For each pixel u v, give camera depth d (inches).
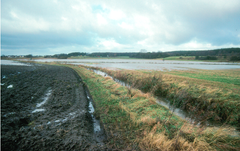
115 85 522.3
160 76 535.2
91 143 186.4
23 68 1546.5
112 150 171.2
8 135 189.5
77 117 271.0
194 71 1110.4
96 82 605.9
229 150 171.3
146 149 173.5
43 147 169.6
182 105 331.0
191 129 212.5
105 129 222.8
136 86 518.0
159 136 192.7
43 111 301.7
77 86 572.1
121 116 267.1
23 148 167.6
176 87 419.5
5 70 1316.4
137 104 325.1
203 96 321.7
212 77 717.9
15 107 318.3
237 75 816.9
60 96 418.9
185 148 170.9
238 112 255.1
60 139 188.4
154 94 452.1
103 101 360.8
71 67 1648.6
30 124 237.6
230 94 326.3
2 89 490.0
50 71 1188.5
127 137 199.0
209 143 182.1
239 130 228.2
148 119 241.4
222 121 266.2
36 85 571.5
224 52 5590.6
